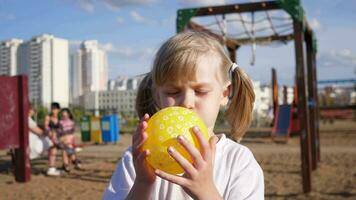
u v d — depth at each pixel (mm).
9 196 7840
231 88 2320
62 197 7746
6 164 12641
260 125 36281
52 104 10766
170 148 1402
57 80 60969
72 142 11000
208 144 1432
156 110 2303
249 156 1946
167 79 1697
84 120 20859
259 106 47656
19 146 9281
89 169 11180
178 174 1520
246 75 2316
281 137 21219
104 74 75500
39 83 60156
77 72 74062
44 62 60156
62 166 10945
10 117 9062
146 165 1514
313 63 12453
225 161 1897
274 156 13570
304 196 7648
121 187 1955
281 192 8000
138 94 2396
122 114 49531
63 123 10750
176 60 1665
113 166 11734
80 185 8930
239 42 13141
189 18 8922
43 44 59750
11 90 9086
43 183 9172
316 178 9531
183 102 1691
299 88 8070
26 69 61469
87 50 73312
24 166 9312
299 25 7984
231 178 1837
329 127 30234
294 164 11664
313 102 11227
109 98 68625
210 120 1737
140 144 1499
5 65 62250
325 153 14328
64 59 62031
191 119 1508
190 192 1426
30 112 10422
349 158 12789
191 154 1394
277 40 12789
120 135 26469
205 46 1756
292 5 7949
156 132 1479
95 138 20531
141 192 1551
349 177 9484
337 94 41875
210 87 1721
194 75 1678
